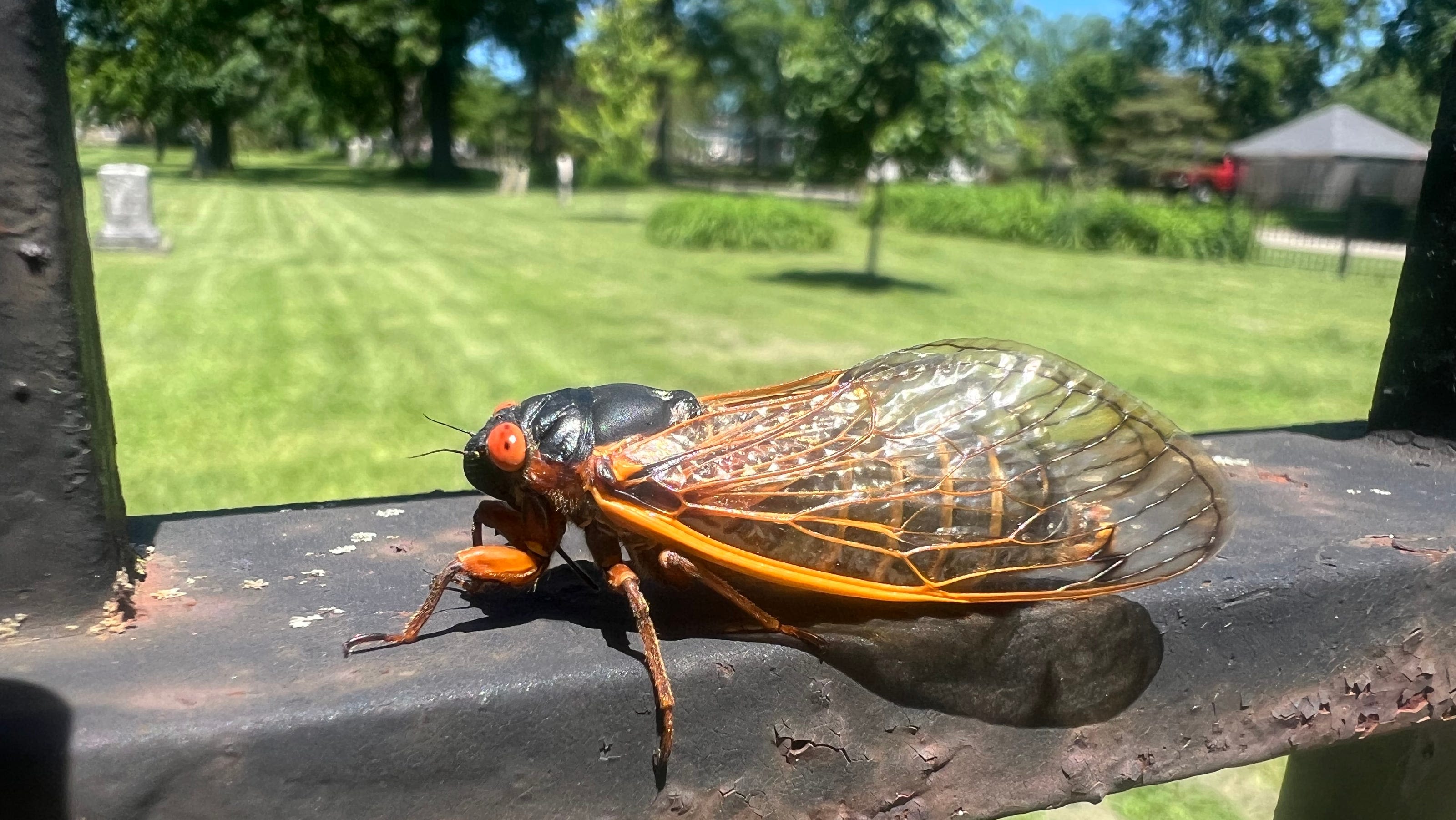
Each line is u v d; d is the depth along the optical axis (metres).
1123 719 0.05
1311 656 0.05
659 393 0.05
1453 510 0.06
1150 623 0.05
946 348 0.06
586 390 0.05
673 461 0.05
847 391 0.05
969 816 0.05
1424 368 0.07
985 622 0.05
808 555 0.05
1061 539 0.05
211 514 0.06
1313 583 0.05
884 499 0.05
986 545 0.05
